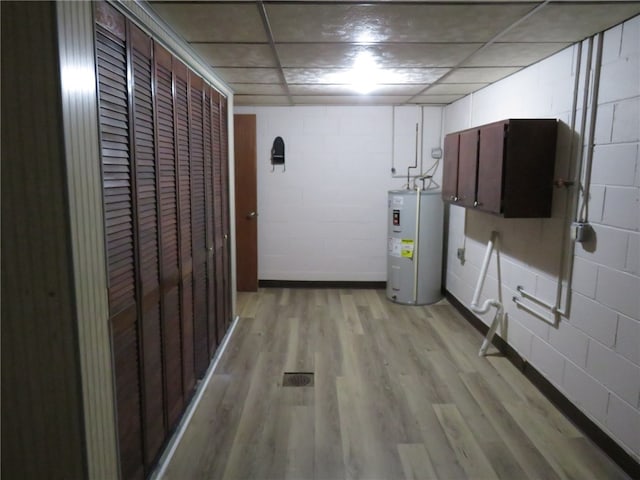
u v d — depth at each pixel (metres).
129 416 1.66
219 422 2.39
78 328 1.29
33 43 1.17
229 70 3.03
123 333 1.60
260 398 2.65
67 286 1.26
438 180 4.94
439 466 2.04
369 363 3.15
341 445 2.20
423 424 2.38
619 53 2.06
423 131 4.86
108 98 1.47
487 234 3.62
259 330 3.79
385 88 3.79
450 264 4.64
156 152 1.92
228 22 2.04
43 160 1.21
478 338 3.65
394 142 4.88
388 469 2.02
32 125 1.20
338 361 3.18
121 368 1.59
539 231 2.79
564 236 2.51
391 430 2.33
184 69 2.36
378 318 4.12
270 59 2.74
